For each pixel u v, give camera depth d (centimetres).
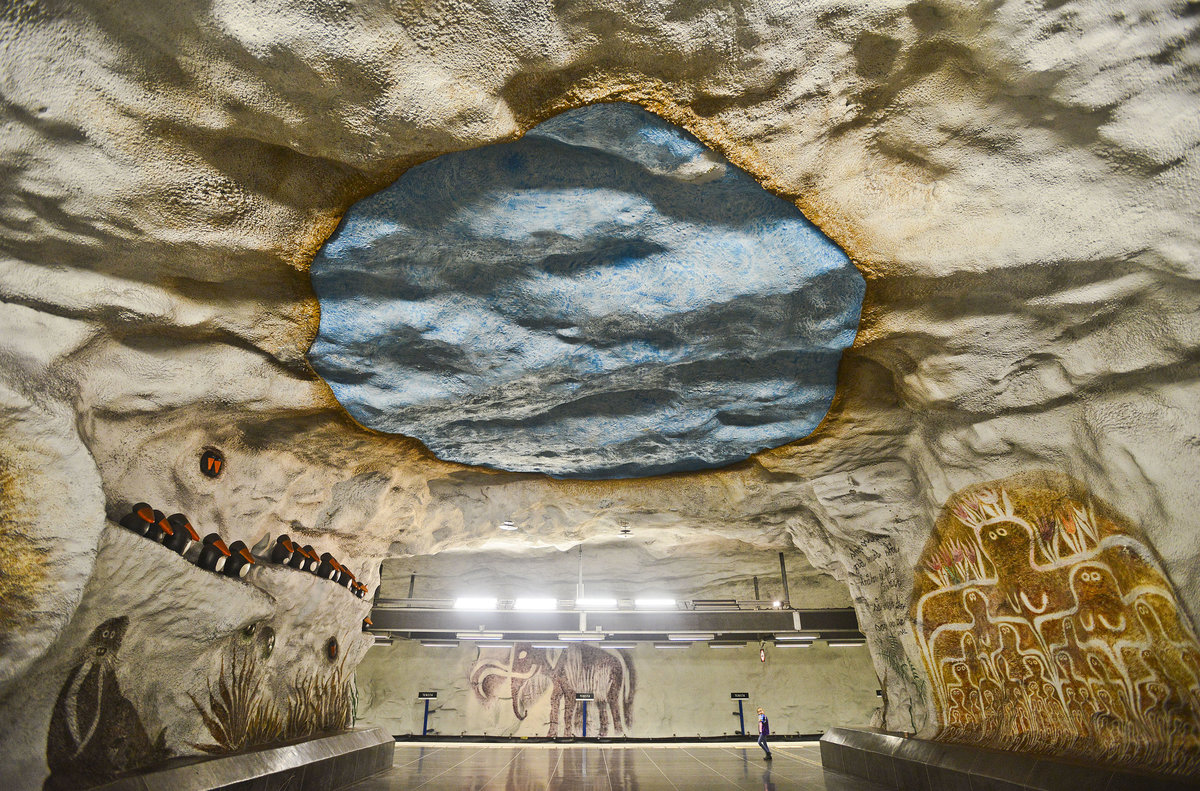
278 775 707
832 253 504
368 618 1239
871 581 973
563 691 1816
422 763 1214
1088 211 432
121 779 521
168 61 333
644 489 984
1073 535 627
